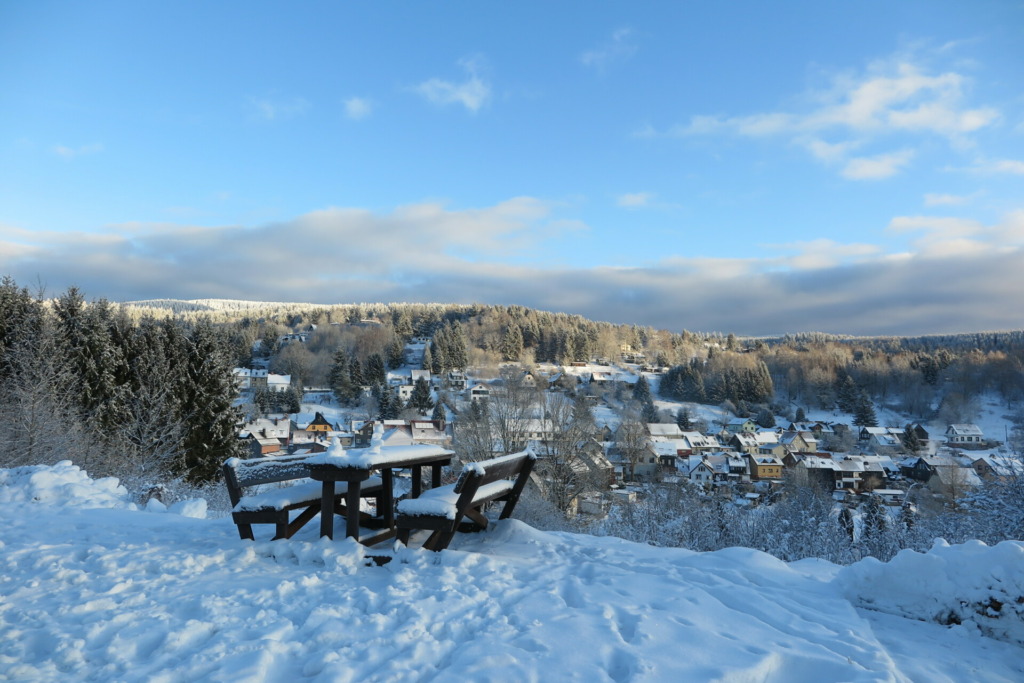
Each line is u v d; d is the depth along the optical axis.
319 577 4.56
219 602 3.91
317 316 191.25
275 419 67.88
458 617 3.78
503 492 6.29
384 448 5.73
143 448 20.59
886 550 15.35
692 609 4.04
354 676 2.96
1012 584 3.88
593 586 4.53
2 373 19.97
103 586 4.24
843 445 71.75
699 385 109.06
